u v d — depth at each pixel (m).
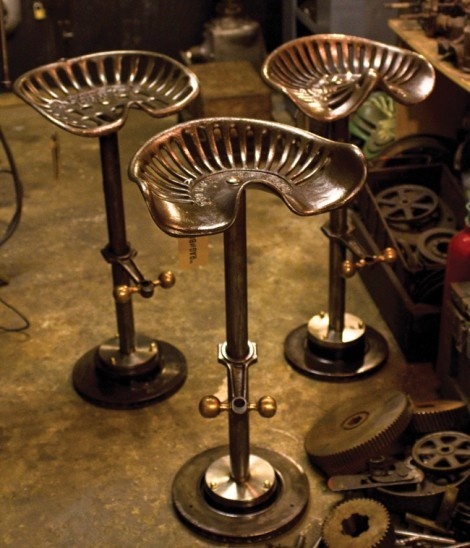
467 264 3.12
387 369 3.52
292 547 2.77
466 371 3.12
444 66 3.55
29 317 3.91
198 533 2.83
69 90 3.26
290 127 2.70
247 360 2.67
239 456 2.83
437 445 2.90
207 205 2.39
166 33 6.37
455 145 4.30
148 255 4.37
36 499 2.98
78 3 6.15
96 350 3.58
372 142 4.71
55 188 5.04
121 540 2.82
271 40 6.62
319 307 3.93
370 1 4.89
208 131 2.69
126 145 5.59
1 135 3.88
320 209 2.33
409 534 2.72
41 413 3.36
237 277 2.56
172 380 3.46
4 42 3.92
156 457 3.14
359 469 2.91
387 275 3.71
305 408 3.35
